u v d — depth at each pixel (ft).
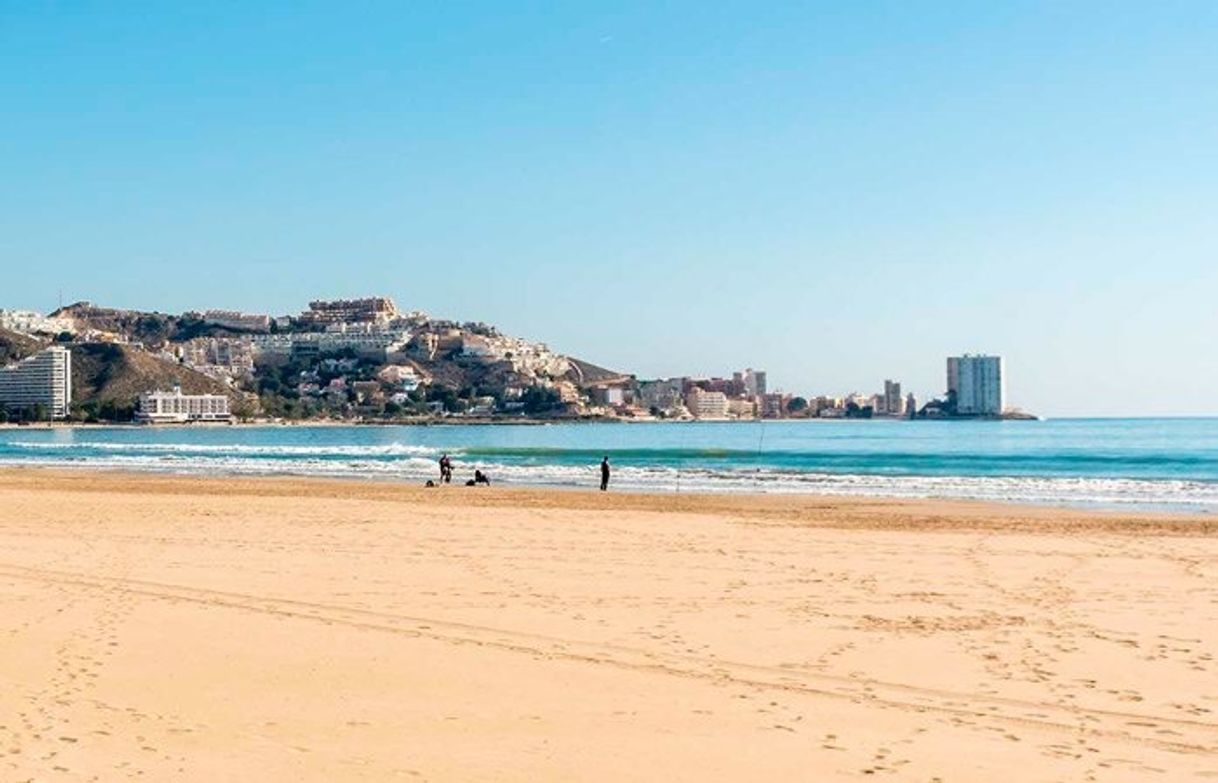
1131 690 36.68
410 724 31.76
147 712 32.37
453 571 65.26
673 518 102.78
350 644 43.32
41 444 463.01
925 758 28.76
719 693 35.88
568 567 67.10
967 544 80.38
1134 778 27.25
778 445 417.08
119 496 134.10
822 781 26.81
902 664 40.52
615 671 39.01
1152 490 151.84
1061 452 307.37
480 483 161.07
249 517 102.22
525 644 43.68
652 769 27.66
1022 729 31.78
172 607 51.26
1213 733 31.55
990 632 46.70
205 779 25.96
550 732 31.01
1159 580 61.82
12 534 85.61
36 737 28.99
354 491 146.00
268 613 50.14
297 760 27.86
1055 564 68.80
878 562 69.82
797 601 54.65
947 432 617.21
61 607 50.49
